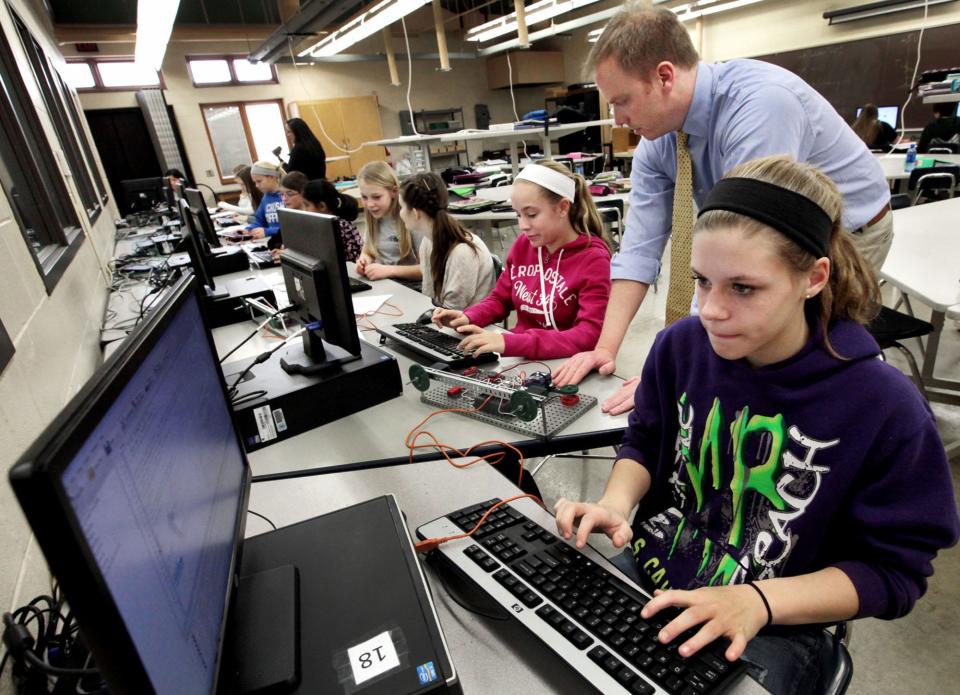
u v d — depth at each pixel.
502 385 1.19
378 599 0.65
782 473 0.77
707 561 0.84
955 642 1.36
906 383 0.71
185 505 0.53
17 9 3.36
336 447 1.15
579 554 0.75
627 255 1.56
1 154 2.00
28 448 0.31
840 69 6.75
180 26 7.78
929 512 0.67
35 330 1.26
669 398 0.96
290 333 1.86
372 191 2.69
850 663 0.75
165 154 8.12
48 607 0.76
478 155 9.68
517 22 5.07
